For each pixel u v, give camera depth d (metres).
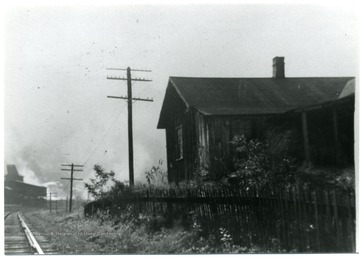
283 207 8.29
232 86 20.69
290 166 12.56
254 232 9.07
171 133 22.61
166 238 11.32
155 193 14.41
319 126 16.19
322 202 7.37
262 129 17.36
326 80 21.03
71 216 32.19
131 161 23.66
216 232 10.30
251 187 9.73
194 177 16.66
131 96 24.33
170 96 22.33
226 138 17.17
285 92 20.05
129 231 13.99
